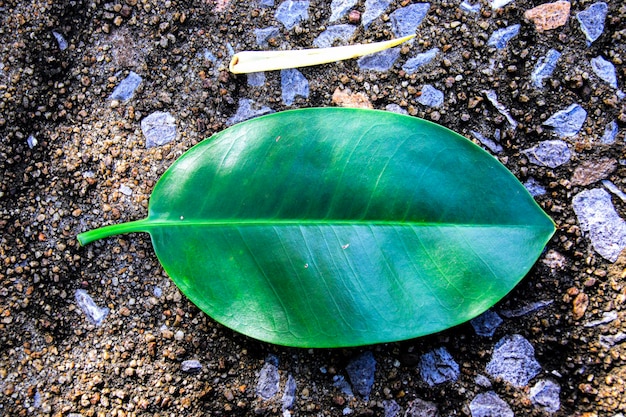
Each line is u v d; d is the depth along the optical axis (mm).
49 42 277
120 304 268
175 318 267
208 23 280
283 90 278
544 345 263
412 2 279
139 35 279
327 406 264
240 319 246
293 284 245
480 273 242
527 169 271
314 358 266
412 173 245
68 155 274
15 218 271
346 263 245
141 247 271
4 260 269
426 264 244
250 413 264
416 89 276
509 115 273
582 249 266
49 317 268
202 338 267
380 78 277
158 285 269
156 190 251
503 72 275
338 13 280
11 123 274
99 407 264
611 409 258
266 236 246
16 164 273
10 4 278
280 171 246
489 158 244
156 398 264
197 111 277
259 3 280
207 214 248
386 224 245
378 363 266
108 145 275
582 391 260
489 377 263
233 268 246
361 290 244
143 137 276
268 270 246
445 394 264
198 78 278
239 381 265
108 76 278
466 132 274
